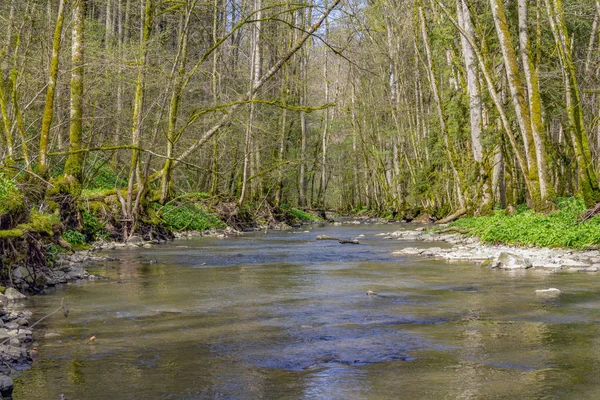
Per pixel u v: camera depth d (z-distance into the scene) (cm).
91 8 3472
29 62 2058
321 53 5906
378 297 987
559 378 532
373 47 5228
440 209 4744
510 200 2931
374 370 563
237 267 1446
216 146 3238
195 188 3853
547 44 2964
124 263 1530
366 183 7031
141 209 2345
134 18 3572
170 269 1402
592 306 890
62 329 744
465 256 1656
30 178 1633
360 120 5966
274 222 3747
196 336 705
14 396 488
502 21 2234
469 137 3416
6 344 639
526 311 854
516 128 3019
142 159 2856
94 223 2084
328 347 651
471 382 523
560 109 3042
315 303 932
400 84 5103
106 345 661
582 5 2667
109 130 2542
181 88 2422
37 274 1106
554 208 2120
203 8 3014
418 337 695
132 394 495
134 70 2270
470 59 3022
